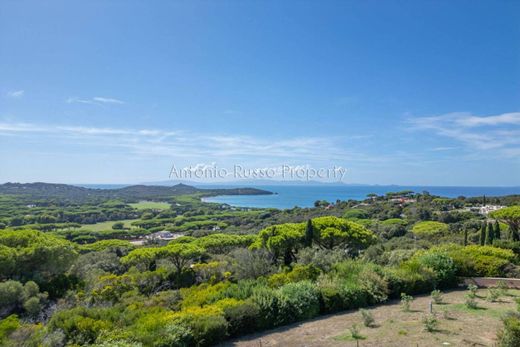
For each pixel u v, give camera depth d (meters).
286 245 22.42
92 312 9.57
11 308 14.80
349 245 23.34
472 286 11.23
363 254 19.39
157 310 10.21
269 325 9.56
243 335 9.12
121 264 28.81
